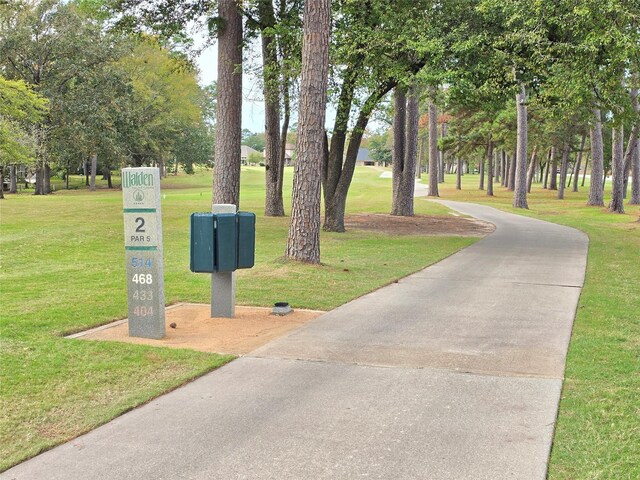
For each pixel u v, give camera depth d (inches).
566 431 166.7
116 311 324.2
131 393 200.4
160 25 746.2
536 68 646.5
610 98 635.5
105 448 161.0
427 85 774.5
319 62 478.6
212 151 3410.4
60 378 212.5
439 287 409.1
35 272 468.1
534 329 287.6
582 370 221.3
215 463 151.4
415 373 220.8
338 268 478.6
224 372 224.7
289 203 1510.8
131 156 2491.4
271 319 314.8
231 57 694.5
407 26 693.9
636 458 149.3
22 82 1493.6
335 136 823.7
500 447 157.6
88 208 1224.2
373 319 311.9
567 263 534.6
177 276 454.9
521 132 1573.6
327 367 229.5
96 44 1977.1
